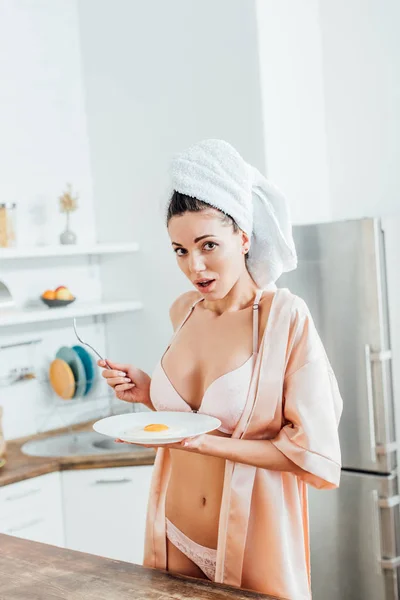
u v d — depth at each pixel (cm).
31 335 341
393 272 293
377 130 346
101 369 368
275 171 312
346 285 294
